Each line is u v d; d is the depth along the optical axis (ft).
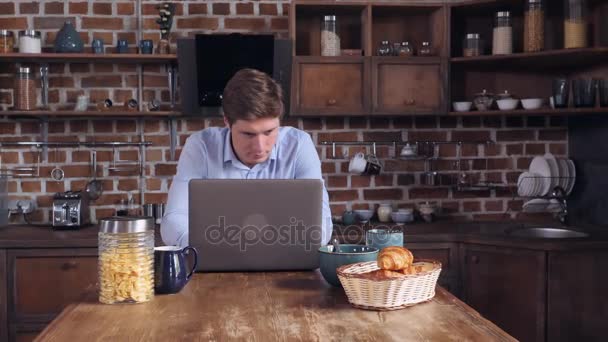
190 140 8.34
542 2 11.88
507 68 13.26
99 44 12.32
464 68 13.25
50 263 11.03
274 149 8.23
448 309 5.23
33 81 12.26
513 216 13.58
